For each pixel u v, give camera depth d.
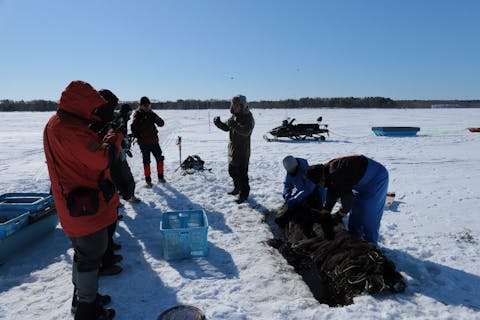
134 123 6.91
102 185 2.79
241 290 3.46
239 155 6.12
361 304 3.13
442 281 3.65
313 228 4.70
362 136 19.16
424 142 15.92
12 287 3.54
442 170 9.59
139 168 9.51
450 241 4.74
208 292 3.39
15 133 22.44
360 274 3.51
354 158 4.11
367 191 4.23
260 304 3.22
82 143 2.49
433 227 5.31
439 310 3.11
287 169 5.30
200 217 4.70
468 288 3.54
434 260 4.17
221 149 14.02
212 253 4.28
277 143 16.36
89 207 2.58
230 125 5.85
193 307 3.07
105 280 3.63
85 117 2.56
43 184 8.16
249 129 5.92
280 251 4.48
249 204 6.23
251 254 4.25
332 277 3.79
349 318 2.94
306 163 5.41
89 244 2.72
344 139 17.75
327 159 11.77
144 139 6.99
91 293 2.78
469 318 2.96
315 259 4.17
